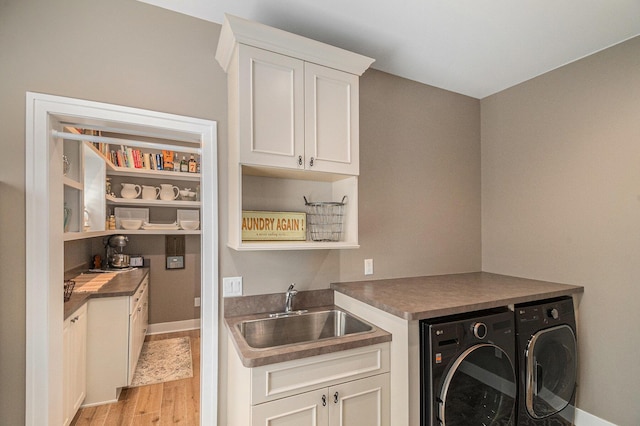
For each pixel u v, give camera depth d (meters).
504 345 1.66
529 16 1.72
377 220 2.31
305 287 2.04
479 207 2.80
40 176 1.42
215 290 1.76
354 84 1.85
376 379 1.52
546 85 2.34
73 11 1.50
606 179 1.99
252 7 1.66
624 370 1.89
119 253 3.32
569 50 2.06
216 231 1.76
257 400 1.25
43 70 1.44
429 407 1.45
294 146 1.66
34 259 1.40
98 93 1.53
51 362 1.45
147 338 3.44
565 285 2.14
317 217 2.09
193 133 1.73
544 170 2.34
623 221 1.91
